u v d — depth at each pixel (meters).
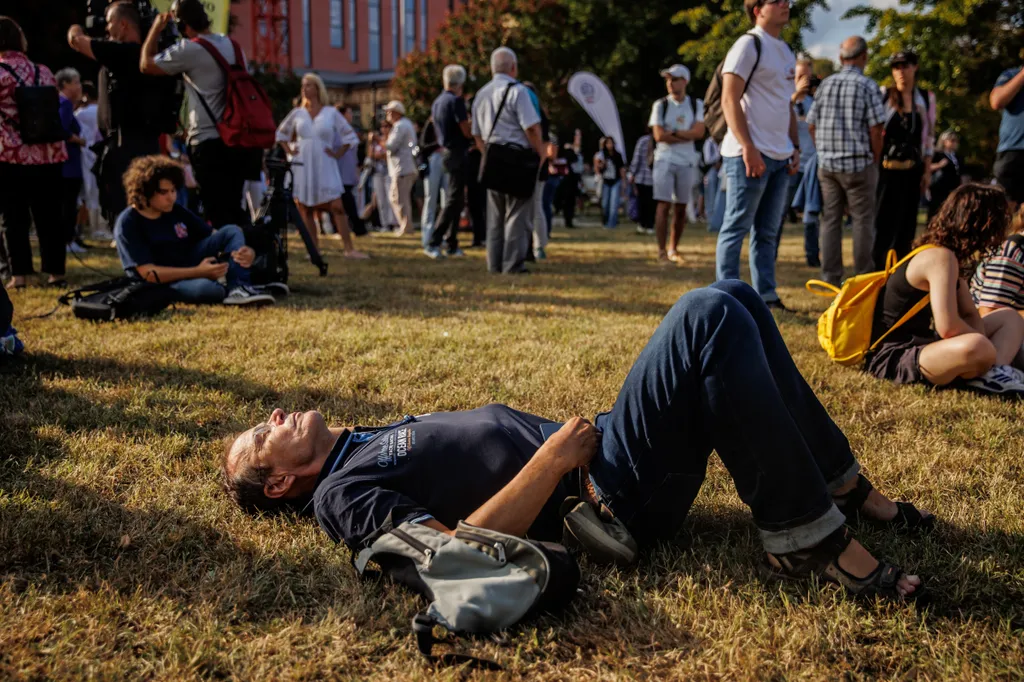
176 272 5.54
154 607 2.03
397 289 6.81
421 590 1.96
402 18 56.28
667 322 2.07
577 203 23.53
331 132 9.11
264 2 45.09
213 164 6.45
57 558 2.28
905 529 2.42
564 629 1.96
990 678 1.76
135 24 6.40
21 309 5.54
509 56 7.75
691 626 1.98
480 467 2.18
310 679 1.80
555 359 4.36
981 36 14.07
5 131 6.05
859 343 4.17
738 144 5.74
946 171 12.56
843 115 6.59
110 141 6.53
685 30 25.50
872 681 1.79
